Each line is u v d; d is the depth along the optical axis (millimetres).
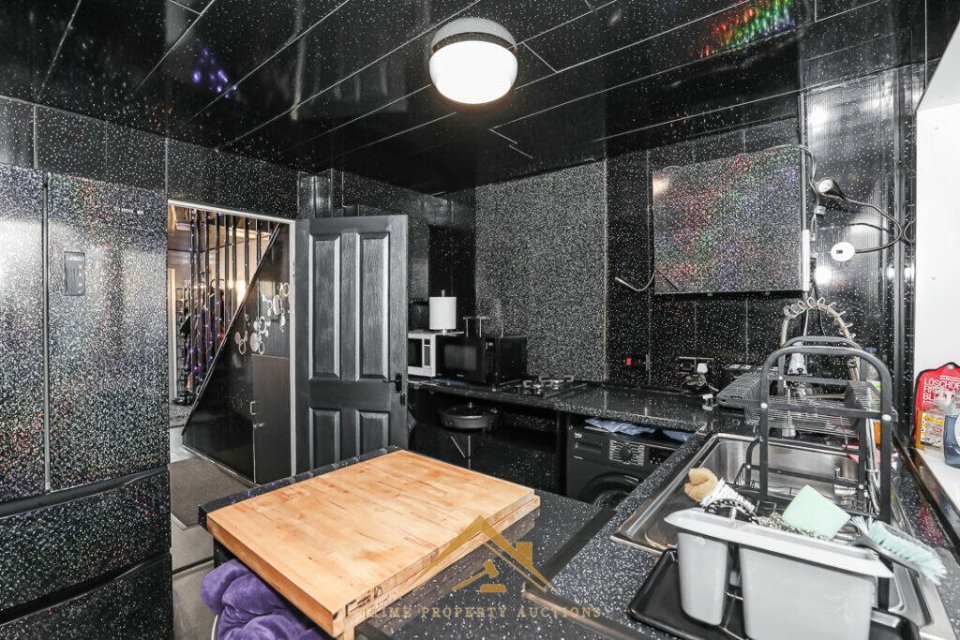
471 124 2336
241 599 885
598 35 1595
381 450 1522
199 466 4117
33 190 1552
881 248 1902
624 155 2730
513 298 3279
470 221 3531
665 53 1707
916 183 1654
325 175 3111
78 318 1653
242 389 3830
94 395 1694
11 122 1977
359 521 965
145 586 1829
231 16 1447
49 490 1589
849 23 1520
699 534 647
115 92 1955
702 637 628
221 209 2752
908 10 1455
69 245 1631
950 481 1232
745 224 2180
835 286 2025
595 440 2172
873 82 1890
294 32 1550
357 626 697
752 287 2182
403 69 1800
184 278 6172
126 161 2314
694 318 2463
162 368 1891
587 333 2908
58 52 1630
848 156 1961
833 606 556
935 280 1633
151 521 1849
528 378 3115
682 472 1323
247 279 3971
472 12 1465
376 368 2869
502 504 1045
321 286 2977
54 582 1591
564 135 2479
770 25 1546
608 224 2807
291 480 1269
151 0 1361
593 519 1058
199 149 2605
